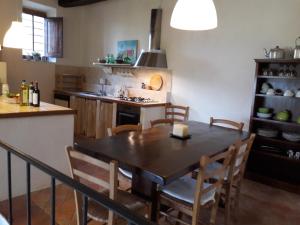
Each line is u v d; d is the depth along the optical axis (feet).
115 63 16.05
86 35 19.04
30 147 8.53
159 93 14.87
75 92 17.21
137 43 16.07
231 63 12.40
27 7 17.31
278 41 11.04
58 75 18.25
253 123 11.29
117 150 6.27
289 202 9.44
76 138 16.35
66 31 18.40
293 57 10.24
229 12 12.30
